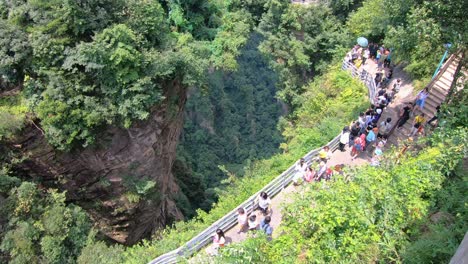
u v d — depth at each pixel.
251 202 14.20
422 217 9.19
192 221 16.05
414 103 17.33
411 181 9.86
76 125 17.05
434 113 16.53
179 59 18.05
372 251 8.66
